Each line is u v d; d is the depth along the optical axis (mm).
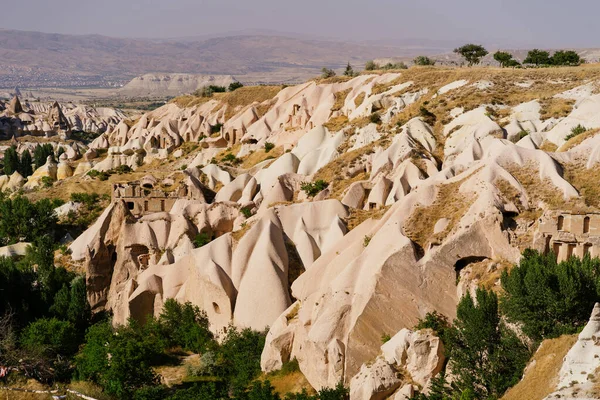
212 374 54625
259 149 111188
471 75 95938
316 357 48031
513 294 40781
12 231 90312
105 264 70125
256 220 65125
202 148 126688
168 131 135000
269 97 140375
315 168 86188
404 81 104000
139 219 72688
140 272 68375
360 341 47062
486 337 40750
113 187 85125
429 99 92500
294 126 114375
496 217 49375
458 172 60438
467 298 42750
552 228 47562
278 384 49969
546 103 79688
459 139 77250
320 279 54375
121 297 65750
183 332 60594
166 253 68125
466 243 49156
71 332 59062
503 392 38812
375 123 89312
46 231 91062
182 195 83938
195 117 138250
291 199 77125
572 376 34375
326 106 113500
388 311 47562
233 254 62188
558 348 37125
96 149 144375
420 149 76000
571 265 40938
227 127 127750
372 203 67812
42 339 56719
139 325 63344
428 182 58656
